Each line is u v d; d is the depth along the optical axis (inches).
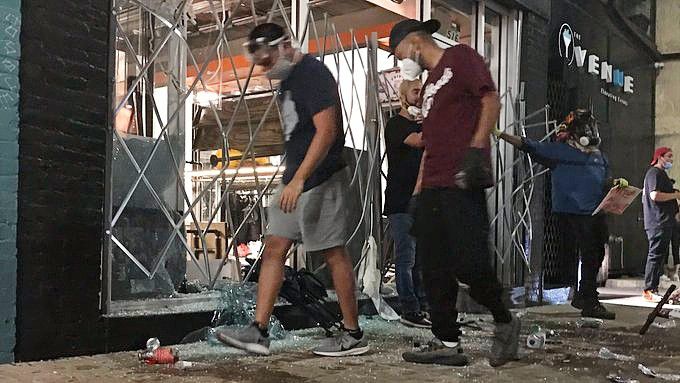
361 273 192.1
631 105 400.2
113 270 154.6
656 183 263.4
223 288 168.6
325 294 164.1
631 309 226.1
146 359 126.0
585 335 166.7
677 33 436.8
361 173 199.5
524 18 256.1
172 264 173.3
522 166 246.2
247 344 131.6
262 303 134.0
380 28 264.5
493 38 255.3
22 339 123.5
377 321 181.9
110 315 137.1
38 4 126.1
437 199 123.1
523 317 201.0
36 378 111.1
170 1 169.6
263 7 195.5
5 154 121.0
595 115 343.6
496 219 243.0
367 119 200.2
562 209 200.7
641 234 416.5
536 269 248.7
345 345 134.4
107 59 138.9
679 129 432.5
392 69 212.1
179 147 174.2
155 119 172.1
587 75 329.4
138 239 161.8
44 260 126.3
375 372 119.7
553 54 290.2
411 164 170.7
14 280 122.1
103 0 137.8
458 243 121.9
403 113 171.0
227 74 203.3
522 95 246.7
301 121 130.6
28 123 124.3
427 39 129.7
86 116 134.0
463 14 248.5
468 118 121.0
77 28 132.6
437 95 123.4
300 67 130.1
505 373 120.4
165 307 153.5
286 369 121.3
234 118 187.8
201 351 137.6
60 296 128.5
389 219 175.9
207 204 208.5
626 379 115.5
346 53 205.0
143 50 171.0
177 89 176.1
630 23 379.2
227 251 181.6
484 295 124.6
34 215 125.0
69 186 130.6
